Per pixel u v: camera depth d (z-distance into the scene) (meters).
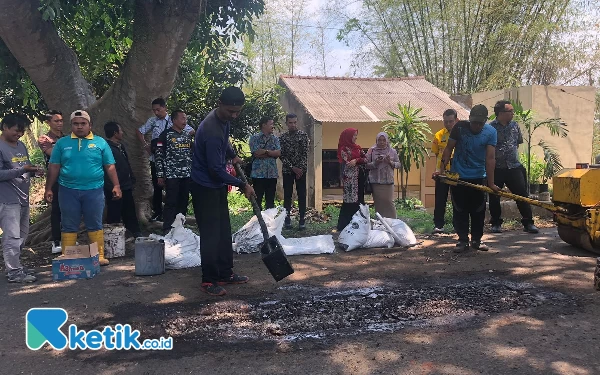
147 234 7.43
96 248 5.37
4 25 6.51
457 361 3.08
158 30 6.79
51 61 7.16
